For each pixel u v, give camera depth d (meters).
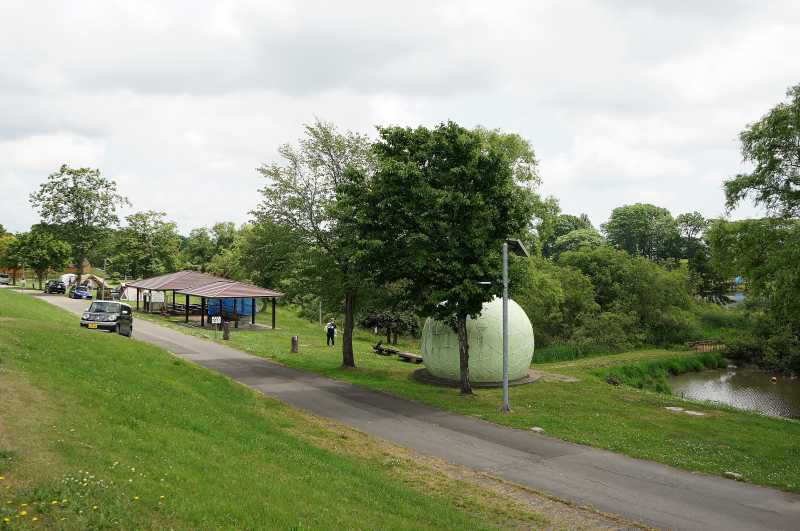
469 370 24.45
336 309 27.81
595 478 12.49
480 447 14.62
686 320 58.44
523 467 13.12
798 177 22.75
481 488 11.58
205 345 31.62
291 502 8.48
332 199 26.34
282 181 26.41
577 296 52.38
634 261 60.72
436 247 20.77
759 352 50.97
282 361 27.62
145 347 20.09
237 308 49.72
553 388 24.67
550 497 11.21
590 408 20.38
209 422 12.49
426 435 15.55
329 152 26.53
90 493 6.83
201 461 9.38
